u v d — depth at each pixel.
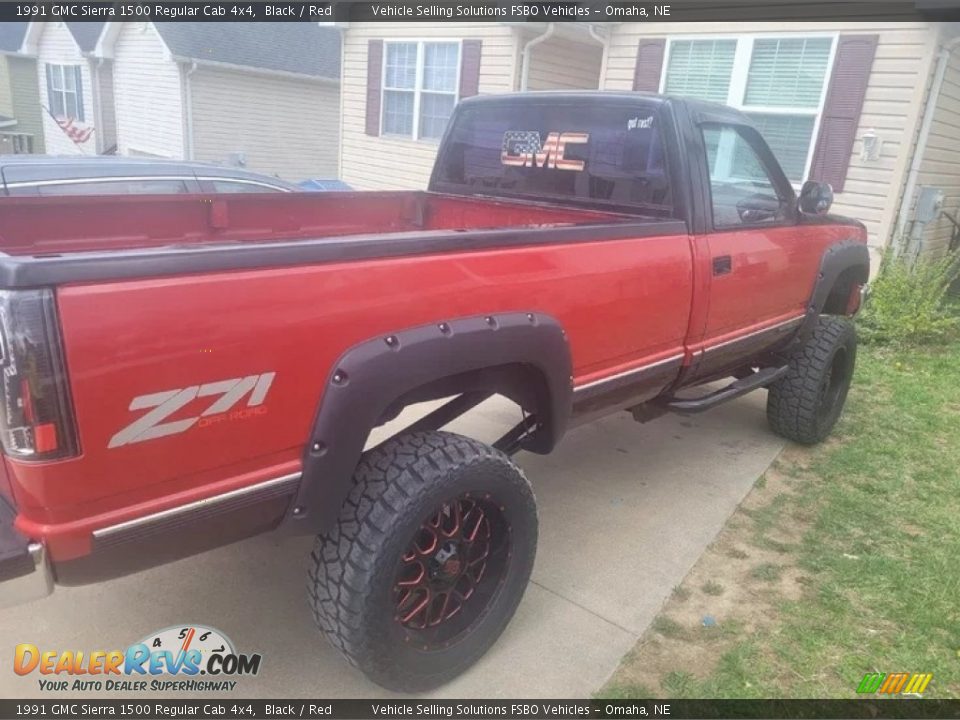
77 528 1.63
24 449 1.53
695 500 3.83
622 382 3.02
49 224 2.87
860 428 4.93
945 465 4.35
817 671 2.61
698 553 3.34
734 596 3.02
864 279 4.83
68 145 22.56
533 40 10.95
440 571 2.35
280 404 1.87
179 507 1.76
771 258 3.71
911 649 2.74
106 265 1.56
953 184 10.03
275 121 19.19
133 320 1.59
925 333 7.01
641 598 2.99
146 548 1.78
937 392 5.66
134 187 5.51
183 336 1.66
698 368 3.52
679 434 4.71
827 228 4.32
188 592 2.91
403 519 2.12
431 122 12.68
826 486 4.04
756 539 3.47
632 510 3.70
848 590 3.08
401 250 2.09
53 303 1.49
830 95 8.46
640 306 2.95
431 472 2.19
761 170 3.73
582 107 3.53
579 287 2.64
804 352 4.35
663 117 3.23
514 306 2.41
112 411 1.60
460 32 11.78
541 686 2.49
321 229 3.81
